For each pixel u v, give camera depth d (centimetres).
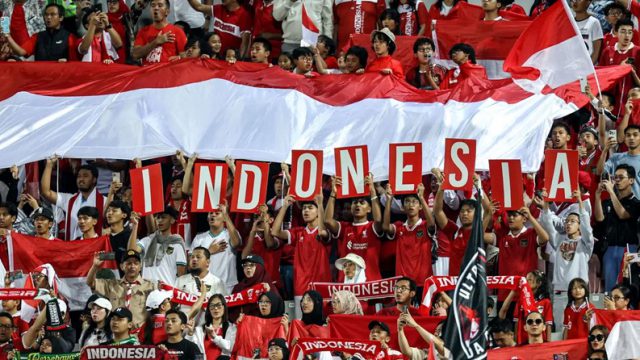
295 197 3791
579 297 3603
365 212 3856
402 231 3816
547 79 4197
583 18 4734
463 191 4000
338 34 4909
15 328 3619
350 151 3784
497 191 3719
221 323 3534
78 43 4600
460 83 4306
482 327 2809
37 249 3828
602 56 4666
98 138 4188
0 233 3941
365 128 4188
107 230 3900
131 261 3622
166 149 4134
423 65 4509
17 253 3822
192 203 3744
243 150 4128
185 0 4944
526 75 4209
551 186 3744
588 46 4712
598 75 4438
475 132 4138
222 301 3525
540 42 4178
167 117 4225
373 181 3969
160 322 3462
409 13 4888
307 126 4206
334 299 3566
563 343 3391
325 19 4884
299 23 4803
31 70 4434
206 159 4156
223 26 4903
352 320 3475
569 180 3738
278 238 3878
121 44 4716
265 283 3634
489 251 3778
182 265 3794
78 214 3912
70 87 4372
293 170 3791
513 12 4775
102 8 5028
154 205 3706
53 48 4588
